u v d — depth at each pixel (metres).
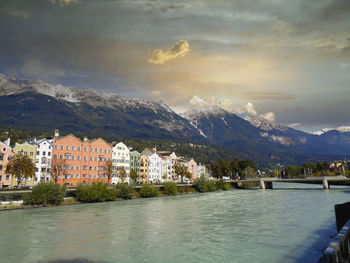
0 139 162.38
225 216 63.00
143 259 32.75
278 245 38.44
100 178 131.00
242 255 34.16
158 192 122.06
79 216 61.91
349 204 39.41
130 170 149.12
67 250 35.94
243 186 193.50
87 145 127.94
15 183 101.56
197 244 39.09
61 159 115.81
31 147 109.00
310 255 33.84
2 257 33.03
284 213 67.06
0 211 69.81
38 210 72.19
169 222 55.41
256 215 64.44
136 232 46.22
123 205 84.25
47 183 82.81
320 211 69.06
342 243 19.08
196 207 79.56
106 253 34.84
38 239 41.03
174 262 31.80
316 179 165.75
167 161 188.12
